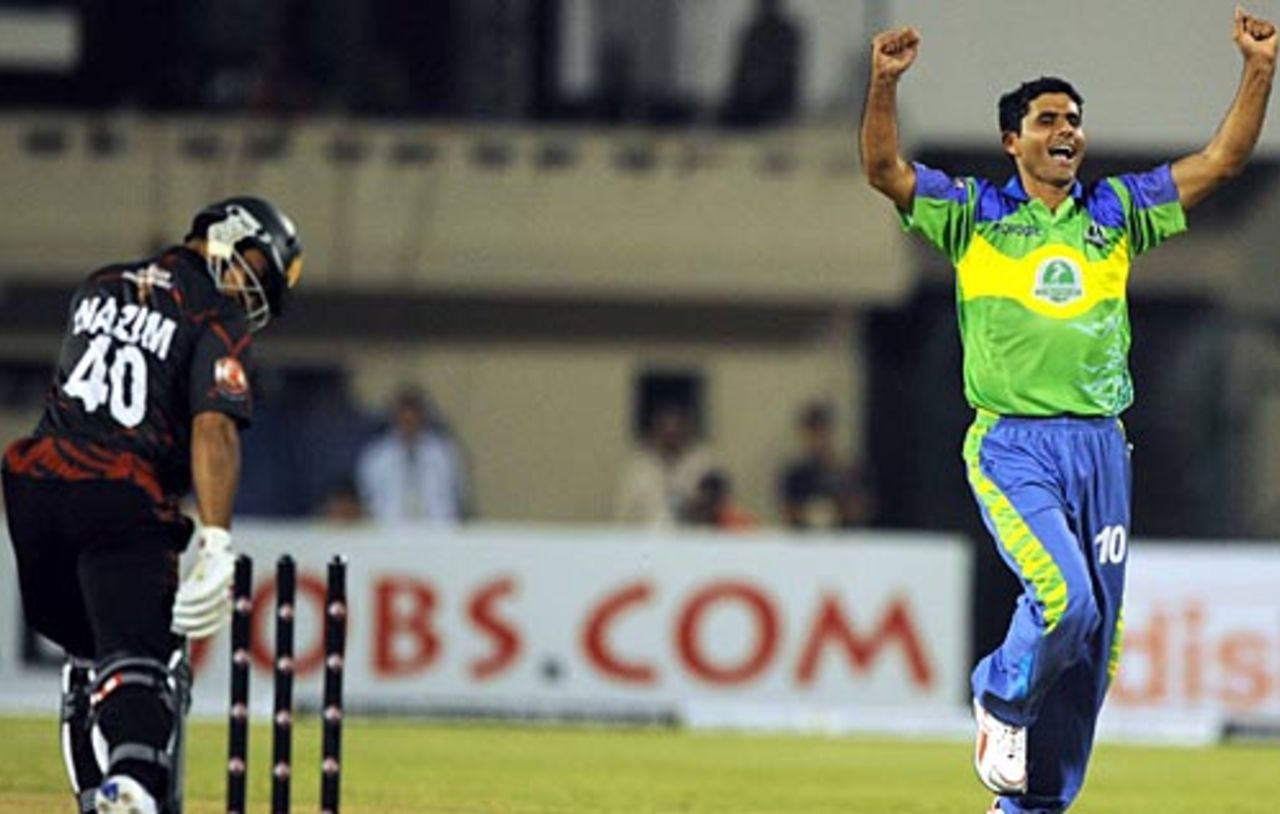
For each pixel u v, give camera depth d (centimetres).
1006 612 7650
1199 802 4288
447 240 7919
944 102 7912
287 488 7812
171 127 7862
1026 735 2967
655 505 7100
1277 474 8219
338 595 2672
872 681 5888
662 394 8100
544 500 8044
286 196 7881
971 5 7900
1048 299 2941
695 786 4356
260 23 7869
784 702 5875
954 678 5897
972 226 2967
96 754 2661
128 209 7850
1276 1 8019
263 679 5700
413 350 7994
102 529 2591
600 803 4016
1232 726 5897
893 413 8206
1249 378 8231
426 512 6731
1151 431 8288
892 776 4650
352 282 7881
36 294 7919
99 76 7862
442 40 7912
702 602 5866
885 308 8156
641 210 7944
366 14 7881
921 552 5894
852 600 5888
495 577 5838
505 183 7938
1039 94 2958
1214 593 5869
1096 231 2961
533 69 7931
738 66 7925
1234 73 7988
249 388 2620
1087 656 2994
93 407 2617
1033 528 2905
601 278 7944
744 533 6669
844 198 7944
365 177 7900
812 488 7012
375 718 5741
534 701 5841
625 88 7950
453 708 5828
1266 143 7962
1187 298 8288
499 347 8044
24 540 2622
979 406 2986
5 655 5825
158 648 2561
